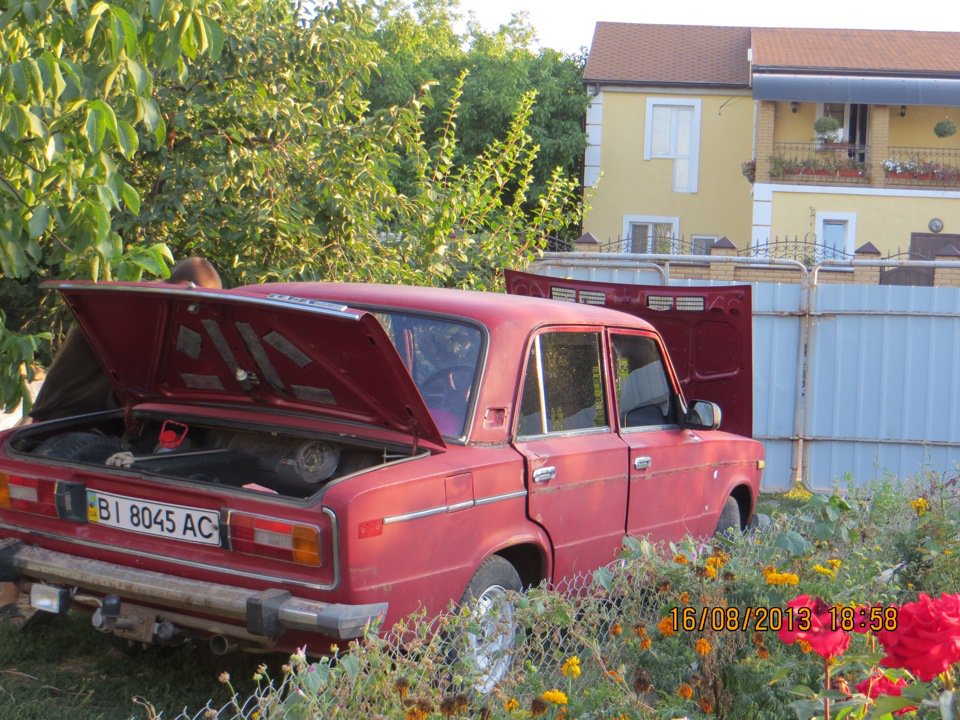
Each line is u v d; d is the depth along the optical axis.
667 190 28.64
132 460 4.65
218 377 4.92
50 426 5.19
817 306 11.41
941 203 26.03
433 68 29.03
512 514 4.66
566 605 3.92
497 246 10.64
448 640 4.07
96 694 4.56
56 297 7.63
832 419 11.44
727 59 29.83
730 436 6.84
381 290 5.21
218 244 8.45
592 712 3.44
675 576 4.27
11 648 4.93
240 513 4.02
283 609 3.83
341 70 9.05
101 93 4.84
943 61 27.95
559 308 5.41
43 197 4.88
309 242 8.59
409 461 4.21
